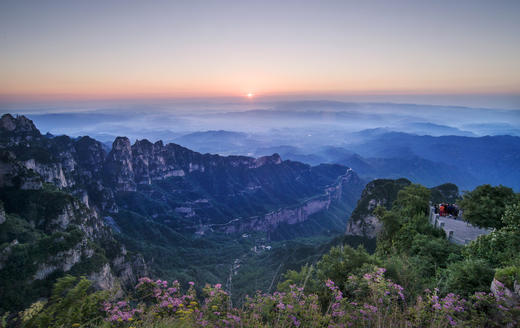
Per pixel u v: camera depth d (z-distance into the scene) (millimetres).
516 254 13977
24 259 50531
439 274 13352
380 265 12078
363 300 8625
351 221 98938
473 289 10312
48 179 111750
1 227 58875
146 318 7406
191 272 102188
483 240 16141
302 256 101188
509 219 17375
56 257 53656
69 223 73438
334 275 12297
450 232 22016
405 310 7750
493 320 7777
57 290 7070
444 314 7242
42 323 6574
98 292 7590
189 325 7102
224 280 102812
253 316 7562
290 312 7465
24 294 47406
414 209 27719
